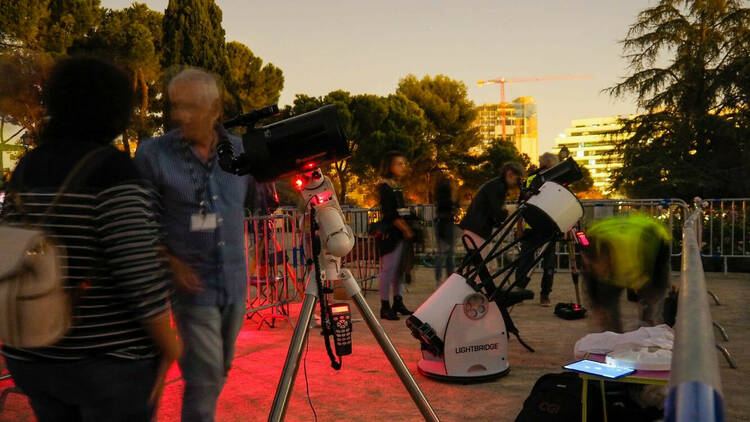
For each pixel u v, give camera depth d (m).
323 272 2.27
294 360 2.15
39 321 1.15
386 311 6.21
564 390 2.82
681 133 18.69
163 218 2.14
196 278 1.96
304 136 2.01
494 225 6.32
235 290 2.25
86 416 1.34
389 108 39.34
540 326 5.82
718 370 0.61
